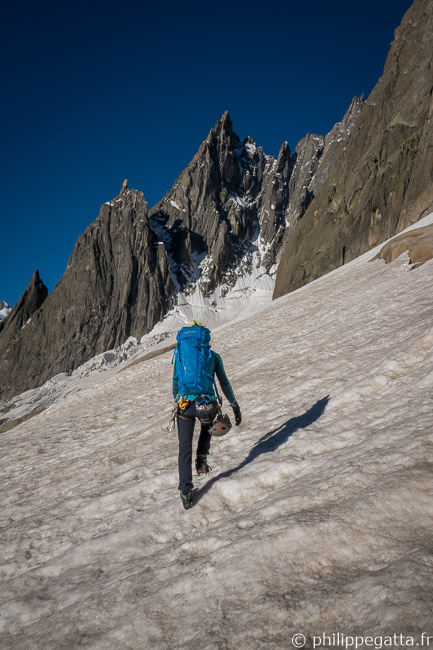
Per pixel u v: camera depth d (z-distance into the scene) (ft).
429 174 191.31
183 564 9.15
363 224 246.27
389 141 251.60
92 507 14.66
